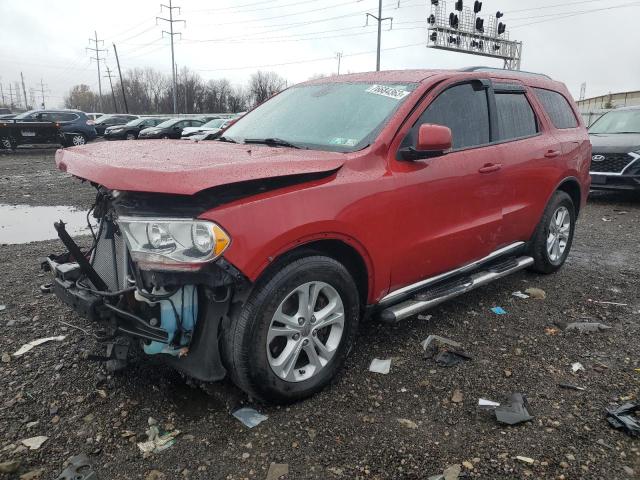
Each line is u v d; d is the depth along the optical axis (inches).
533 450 104.2
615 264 234.7
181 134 1048.2
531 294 190.5
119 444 105.1
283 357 115.3
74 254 111.7
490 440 107.4
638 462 101.0
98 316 107.9
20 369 132.1
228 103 3535.9
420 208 139.3
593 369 136.9
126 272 112.9
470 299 186.7
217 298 108.4
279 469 98.4
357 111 146.9
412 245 139.2
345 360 131.4
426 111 145.9
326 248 124.3
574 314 174.1
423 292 152.3
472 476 97.0
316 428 110.9
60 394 121.6
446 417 115.5
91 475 95.6
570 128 215.2
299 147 140.6
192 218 101.4
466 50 1234.6
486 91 170.1
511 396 122.3
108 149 133.9
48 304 173.9
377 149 132.0
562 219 213.0
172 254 100.3
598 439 107.6
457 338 154.6
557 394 124.8
